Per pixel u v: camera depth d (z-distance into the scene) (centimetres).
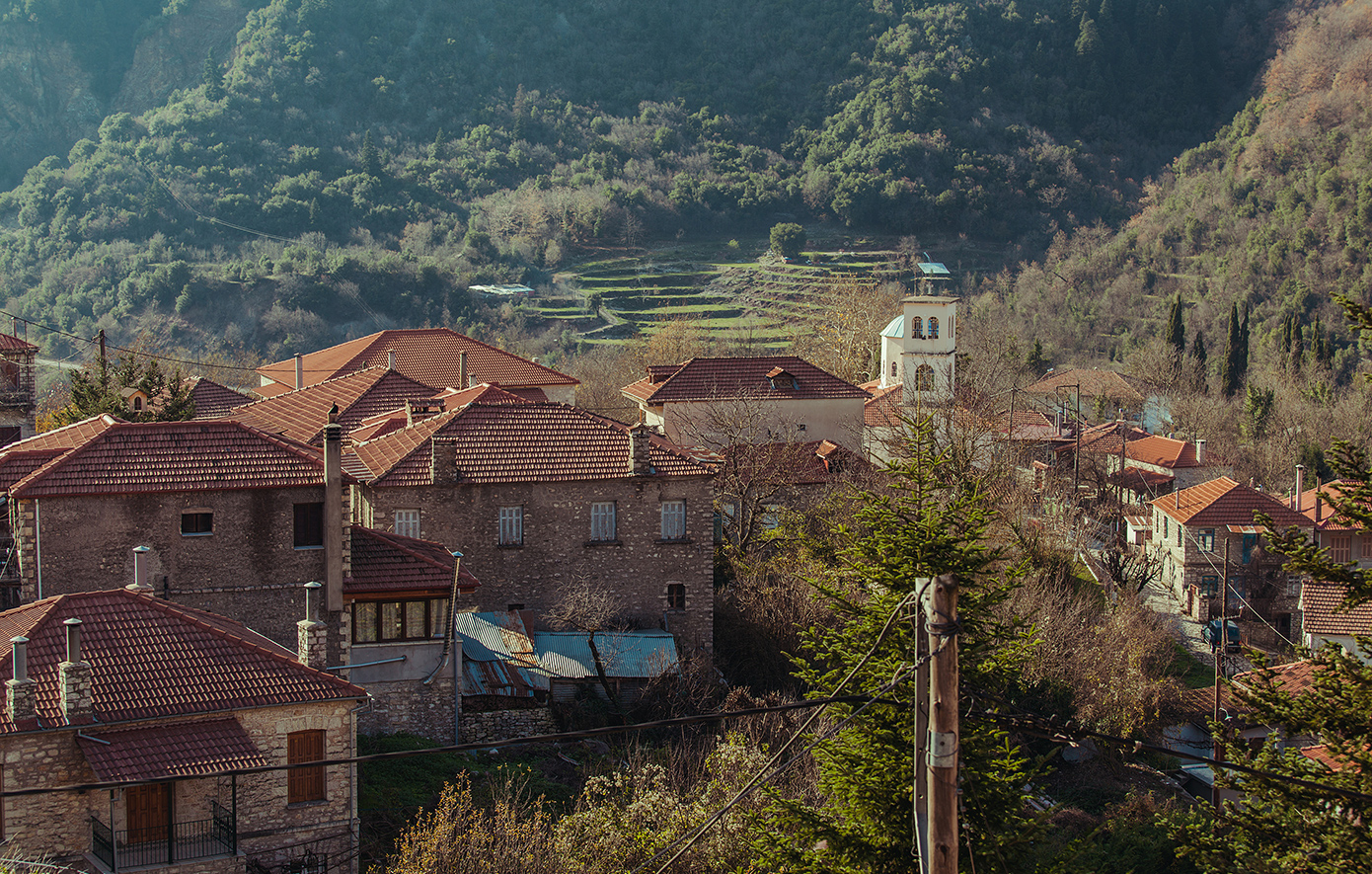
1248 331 13325
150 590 3303
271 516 3634
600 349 13725
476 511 4603
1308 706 2155
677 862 2706
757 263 18450
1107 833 3734
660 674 4234
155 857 2667
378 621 3822
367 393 6028
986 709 2191
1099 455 8444
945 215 19775
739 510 5994
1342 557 6819
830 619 4616
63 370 11125
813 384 7512
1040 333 15762
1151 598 7025
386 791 3350
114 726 2639
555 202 19188
